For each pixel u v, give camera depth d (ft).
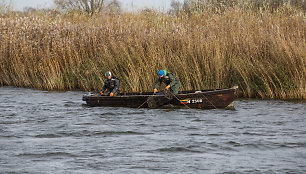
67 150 120.47
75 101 230.89
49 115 182.39
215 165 105.91
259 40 264.93
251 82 244.22
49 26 336.49
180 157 113.19
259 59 256.93
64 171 101.35
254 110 193.47
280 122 163.73
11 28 340.80
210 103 197.16
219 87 246.27
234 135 139.95
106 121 167.22
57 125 159.02
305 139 133.28
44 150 120.47
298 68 235.61
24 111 194.08
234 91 196.13
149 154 116.37
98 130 149.07
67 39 311.68
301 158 111.75
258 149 121.19
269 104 211.61
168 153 117.29
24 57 313.12
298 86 228.63
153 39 277.85
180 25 299.17
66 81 298.56
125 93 222.28
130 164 106.83
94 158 112.27
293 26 294.25
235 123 161.79
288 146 124.36
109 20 348.38
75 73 293.84
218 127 153.99
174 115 180.75
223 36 278.05
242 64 247.50
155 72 249.55
